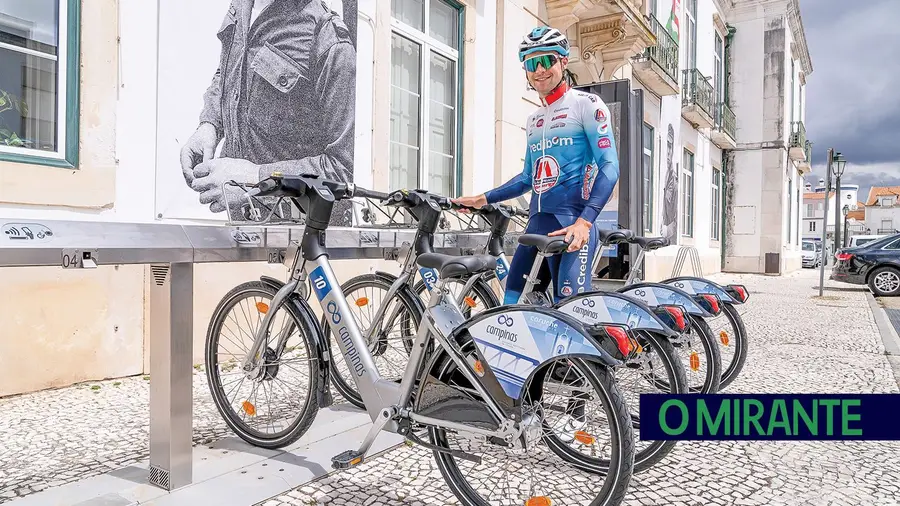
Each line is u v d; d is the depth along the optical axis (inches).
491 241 134.6
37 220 69.4
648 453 96.6
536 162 112.6
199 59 159.3
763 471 104.3
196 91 159.0
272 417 103.5
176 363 85.9
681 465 106.2
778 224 716.0
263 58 174.7
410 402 86.7
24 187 128.6
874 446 117.3
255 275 176.9
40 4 134.2
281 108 179.9
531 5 285.4
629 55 344.2
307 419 96.8
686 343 114.6
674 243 518.6
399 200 111.2
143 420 120.3
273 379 103.0
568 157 108.4
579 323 76.0
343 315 94.4
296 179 95.1
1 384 131.3
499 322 78.0
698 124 572.1
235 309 107.2
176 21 154.2
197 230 86.4
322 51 191.2
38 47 134.2
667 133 490.9
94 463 99.2
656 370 98.4
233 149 167.9
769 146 717.3
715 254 676.1
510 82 273.7
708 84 584.4
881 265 445.4
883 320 294.4
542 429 79.5
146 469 94.7
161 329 86.4
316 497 87.7
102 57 141.0
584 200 108.7
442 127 252.4
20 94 132.2
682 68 530.3
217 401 108.2
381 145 213.5
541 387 81.9
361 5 204.2
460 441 83.1
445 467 84.7
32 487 90.0
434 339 84.8
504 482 88.0
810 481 100.7
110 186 142.9
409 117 235.0
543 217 111.3
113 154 143.3
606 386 75.2
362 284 127.0
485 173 265.3
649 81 432.5
